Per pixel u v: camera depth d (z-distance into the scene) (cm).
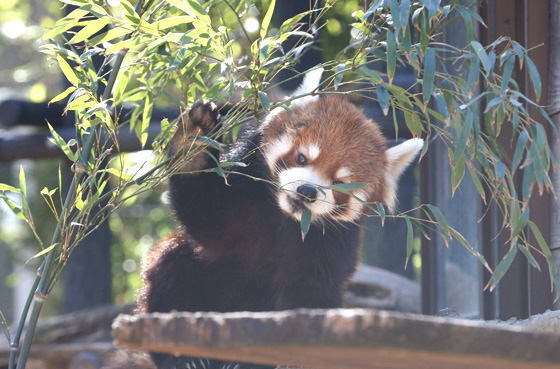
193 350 214
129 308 959
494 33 462
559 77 425
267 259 450
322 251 433
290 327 195
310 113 447
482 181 484
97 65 768
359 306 840
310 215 367
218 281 461
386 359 203
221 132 367
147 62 379
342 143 435
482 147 351
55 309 1606
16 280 1788
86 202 352
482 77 462
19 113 942
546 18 431
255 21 712
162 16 411
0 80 1808
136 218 1577
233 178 427
